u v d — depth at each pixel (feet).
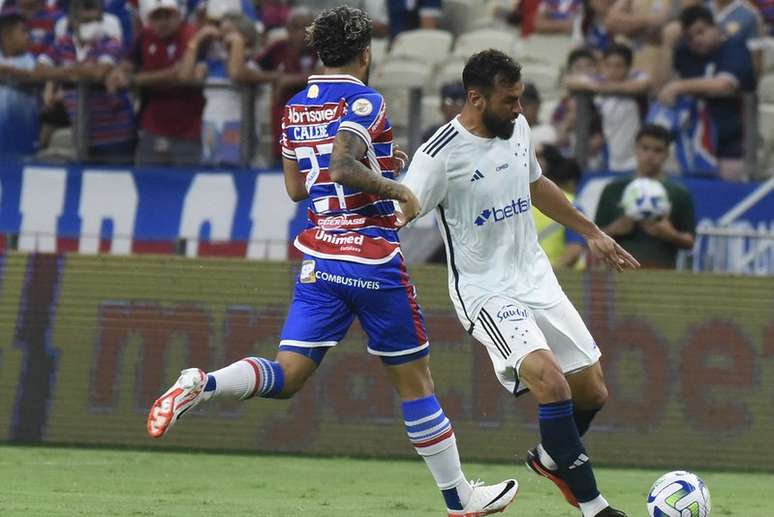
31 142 144.05
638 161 117.60
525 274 68.74
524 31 177.88
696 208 135.03
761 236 128.67
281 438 108.06
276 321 107.96
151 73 140.26
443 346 107.14
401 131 151.74
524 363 65.62
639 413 106.42
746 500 87.86
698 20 136.77
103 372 109.40
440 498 84.99
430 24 175.22
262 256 133.69
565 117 146.61
